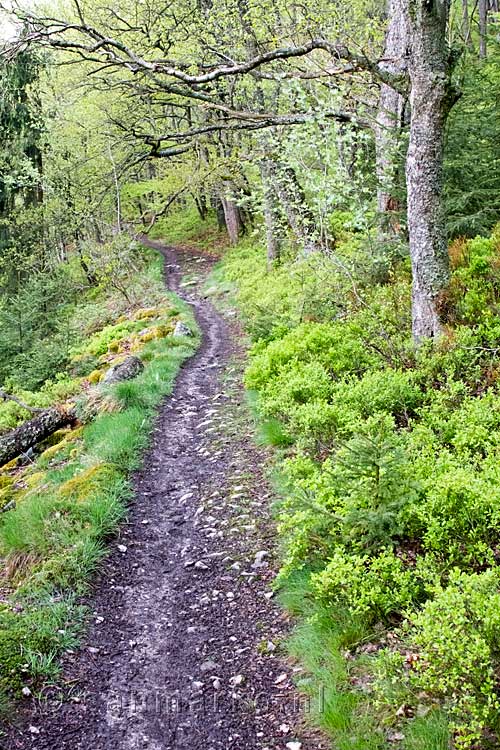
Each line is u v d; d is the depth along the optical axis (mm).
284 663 4512
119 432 8922
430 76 7770
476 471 5090
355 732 3635
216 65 11445
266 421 8875
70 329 19422
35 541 6227
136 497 7438
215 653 4785
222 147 22812
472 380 7176
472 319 8164
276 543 6078
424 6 7504
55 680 4520
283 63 12828
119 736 4062
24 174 26375
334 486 5168
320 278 12594
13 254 26359
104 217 27234
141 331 17516
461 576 3402
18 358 18109
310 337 9977
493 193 10648
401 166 11172
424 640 3262
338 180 11883
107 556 6164
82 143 25078
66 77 21156
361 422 6066
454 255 9703
